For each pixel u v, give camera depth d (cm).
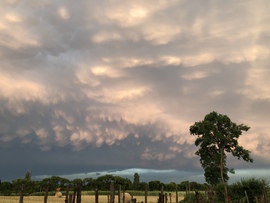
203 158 5834
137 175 11038
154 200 5319
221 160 5612
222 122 5653
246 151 5612
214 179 5700
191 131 5972
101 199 5341
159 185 10044
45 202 2378
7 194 8375
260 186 2959
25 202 4906
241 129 5741
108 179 10531
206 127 5622
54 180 9944
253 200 2953
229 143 5631
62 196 7375
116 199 4956
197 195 2173
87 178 10400
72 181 10125
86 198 5750
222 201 3038
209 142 5597
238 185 3089
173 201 4703
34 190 9312
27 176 9319
